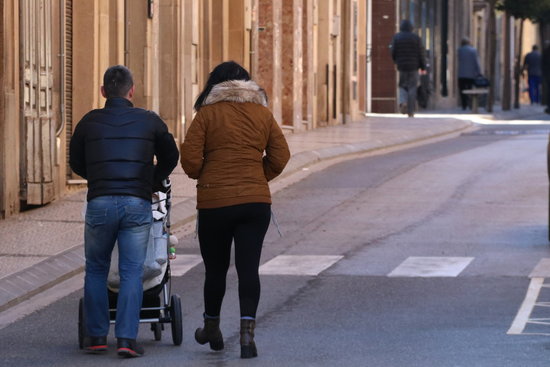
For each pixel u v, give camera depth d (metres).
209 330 21.64
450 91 118.06
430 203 42.84
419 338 22.47
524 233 36.41
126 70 22.11
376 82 95.25
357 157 58.56
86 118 21.86
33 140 39.62
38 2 40.06
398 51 87.19
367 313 25.17
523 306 25.72
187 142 21.05
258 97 21.41
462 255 32.66
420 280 29.06
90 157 21.59
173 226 37.97
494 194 44.78
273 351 21.50
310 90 74.56
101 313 21.67
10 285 27.64
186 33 55.62
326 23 77.06
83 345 22.11
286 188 47.44
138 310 21.36
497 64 139.00
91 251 21.67
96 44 45.06
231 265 31.61
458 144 64.69
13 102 38.50
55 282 29.44
